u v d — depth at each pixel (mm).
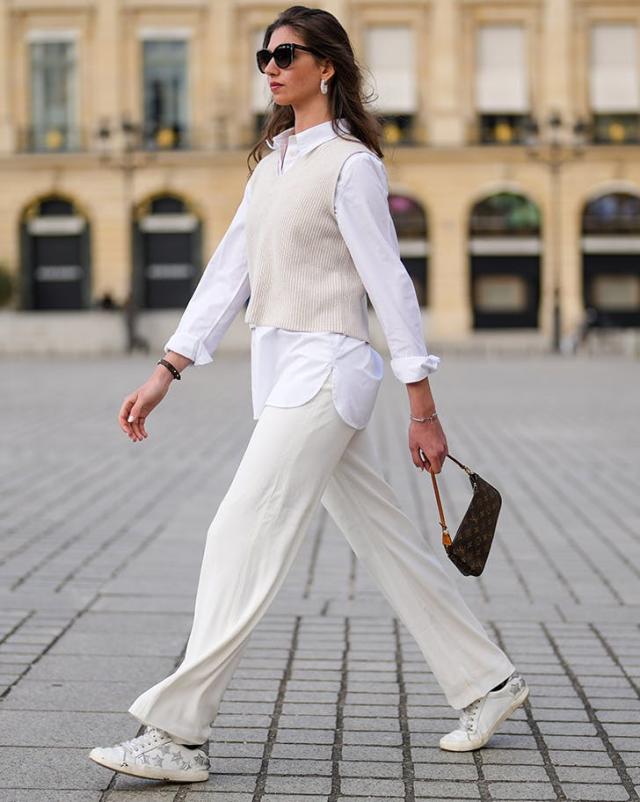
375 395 4578
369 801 4383
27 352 49719
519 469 14578
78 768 4719
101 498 12086
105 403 24234
